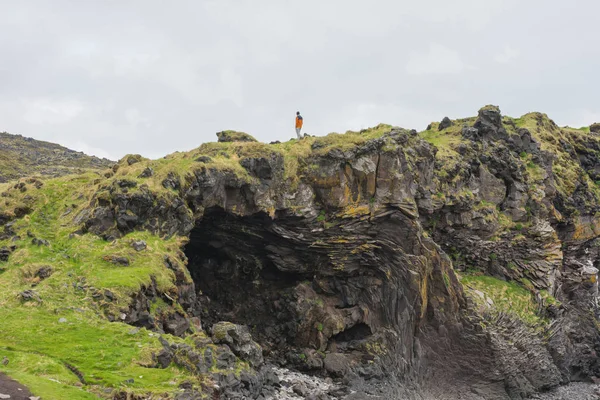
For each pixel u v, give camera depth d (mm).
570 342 55438
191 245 43688
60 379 18969
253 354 30531
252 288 44531
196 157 38719
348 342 43188
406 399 39344
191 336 26688
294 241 42344
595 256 66500
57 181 39500
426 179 47500
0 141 92188
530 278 55562
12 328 22469
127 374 21000
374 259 44250
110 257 29891
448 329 44094
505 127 62125
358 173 42812
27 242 31938
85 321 24375
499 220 55062
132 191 33094
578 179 65625
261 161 40125
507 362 45562
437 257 44469
